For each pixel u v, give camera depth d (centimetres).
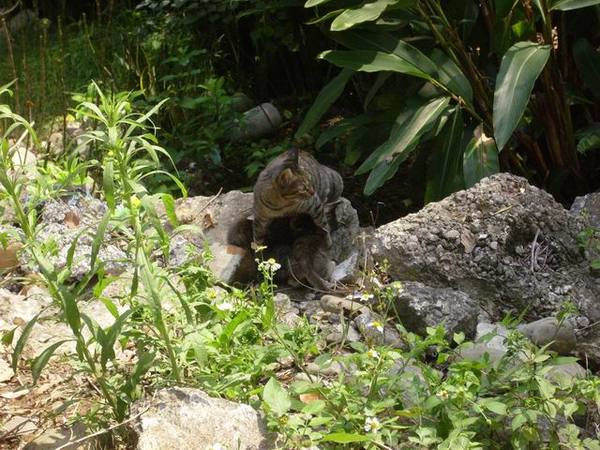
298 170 695
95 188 912
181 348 524
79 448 500
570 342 618
